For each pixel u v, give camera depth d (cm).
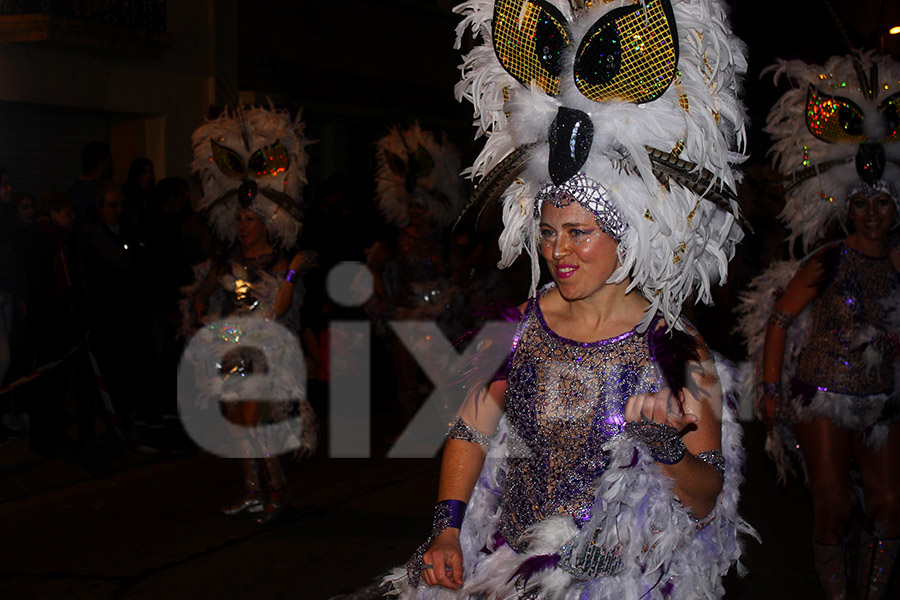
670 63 208
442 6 1680
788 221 423
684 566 223
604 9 218
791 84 425
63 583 452
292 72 1304
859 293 379
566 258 219
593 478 222
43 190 1027
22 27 926
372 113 1470
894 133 379
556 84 219
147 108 1099
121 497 588
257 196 519
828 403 374
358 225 917
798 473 621
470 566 246
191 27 1152
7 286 659
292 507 559
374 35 1509
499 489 250
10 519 545
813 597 433
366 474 641
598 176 213
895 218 379
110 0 1005
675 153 217
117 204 711
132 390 726
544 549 221
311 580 454
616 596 219
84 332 666
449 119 1683
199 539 512
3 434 692
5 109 976
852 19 1473
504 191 247
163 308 744
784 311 385
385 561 478
